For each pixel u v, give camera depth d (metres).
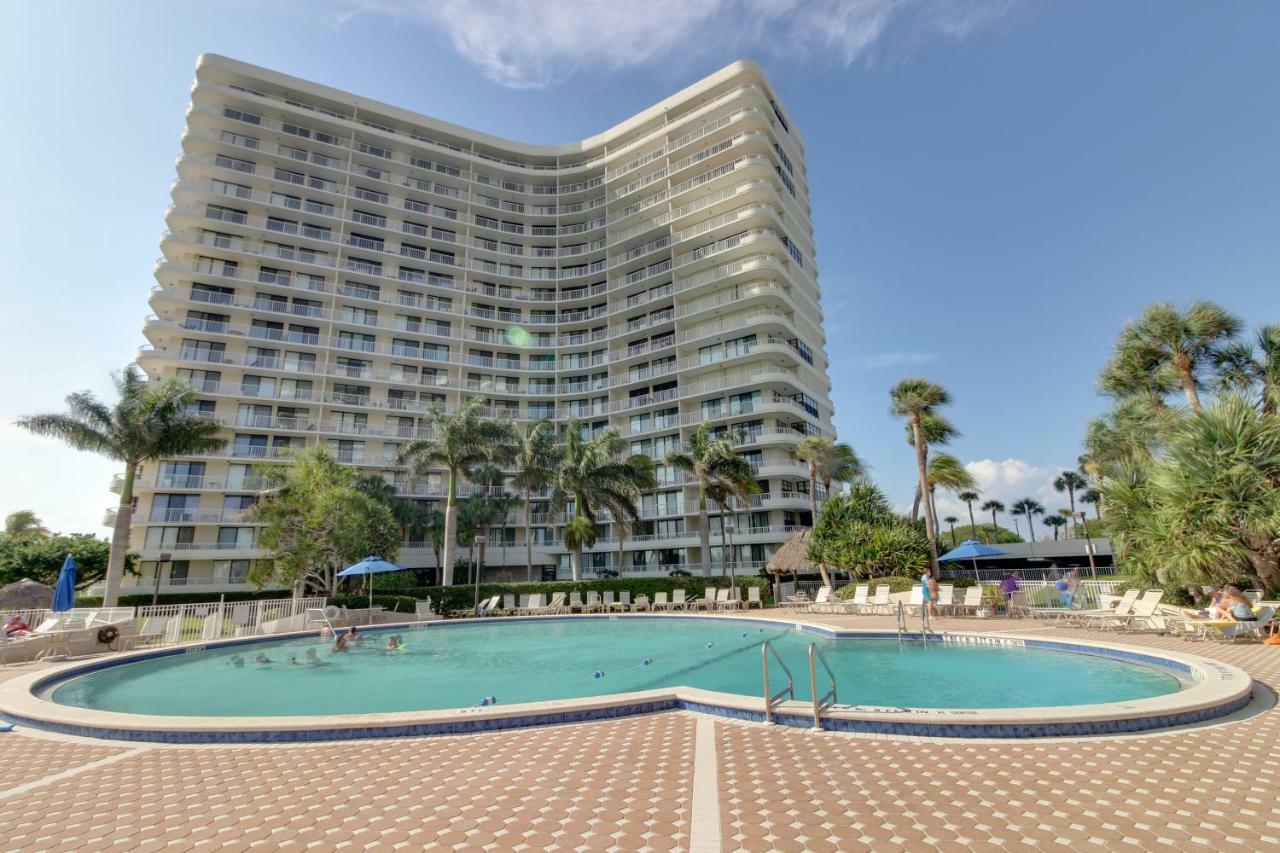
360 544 32.22
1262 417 15.91
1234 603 13.16
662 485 53.84
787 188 61.69
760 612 25.56
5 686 10.43
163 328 47.06
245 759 6.64
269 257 52.28
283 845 4.40
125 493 30.12
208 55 53.16
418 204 62.25
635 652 16.88
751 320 52.78
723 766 5.92
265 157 54.22
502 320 63.94
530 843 4.32
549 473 37.78
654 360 60.25
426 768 6.13
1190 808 4.73
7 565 35.72
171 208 49.69
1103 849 4.09
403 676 13.73
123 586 42.19
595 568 55.75
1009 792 5.12
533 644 19.06
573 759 6.27
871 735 6.89
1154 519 16.78
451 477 36.03
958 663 13.05
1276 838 4.21
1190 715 7.10
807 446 41.38
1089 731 6.75
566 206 69.75
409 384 56.12
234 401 48.84
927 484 30.23
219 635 18.94
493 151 68.00
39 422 28.08
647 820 4.67
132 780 5.97
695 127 61.84
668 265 61.31
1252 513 14.39
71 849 4.41
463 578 53.25
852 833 4.37
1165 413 21.16
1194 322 21.77
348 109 59.44
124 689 12.52
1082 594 20.25
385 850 4.27
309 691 12.12
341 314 54.97
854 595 25.88
